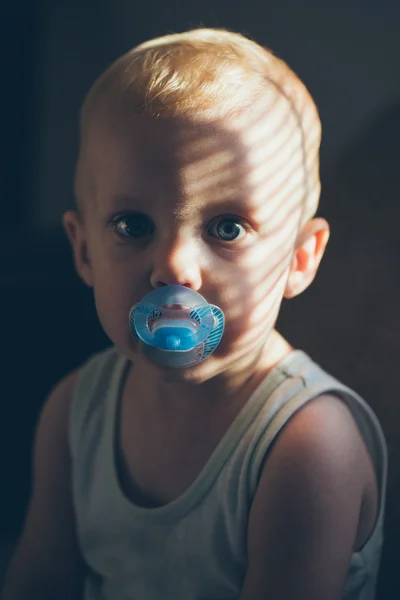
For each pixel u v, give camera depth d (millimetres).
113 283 1117
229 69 1119
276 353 1210
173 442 1222
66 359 1817
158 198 1065
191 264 1060
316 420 1125
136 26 1815
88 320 1808
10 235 1887
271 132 1097
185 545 1189
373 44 1608
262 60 1167
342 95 1627
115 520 1245
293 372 1179
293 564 1101
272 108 1107
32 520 1389
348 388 1175
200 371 1090
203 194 1062
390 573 1248
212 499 1171
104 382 1336
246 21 1709
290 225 1136
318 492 1100
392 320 1244
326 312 1304
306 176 1174
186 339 1048
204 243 1073
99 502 1271
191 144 1061
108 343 1793
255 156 1074
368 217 1294
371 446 1190
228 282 1073
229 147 1063
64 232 1863
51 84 1875
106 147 1104
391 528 1239
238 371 1181
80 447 1315
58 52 1862
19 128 1896
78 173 1208
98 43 1842
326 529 1102
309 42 1650
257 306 1101
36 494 1391
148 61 1140
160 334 1049
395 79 1599
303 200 1167
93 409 1325
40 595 1359
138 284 1097
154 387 1229
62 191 1890
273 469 1120
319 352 1296
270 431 1136
